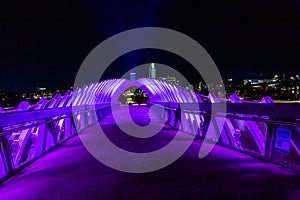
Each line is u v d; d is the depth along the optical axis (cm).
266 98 666
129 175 549
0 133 532
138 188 464
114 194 436
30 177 564
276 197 405
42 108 884
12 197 443
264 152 648
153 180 509
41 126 809
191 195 422
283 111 561
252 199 400
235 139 896
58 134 1052
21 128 624
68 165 659
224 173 541
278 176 512
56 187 485
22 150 663
